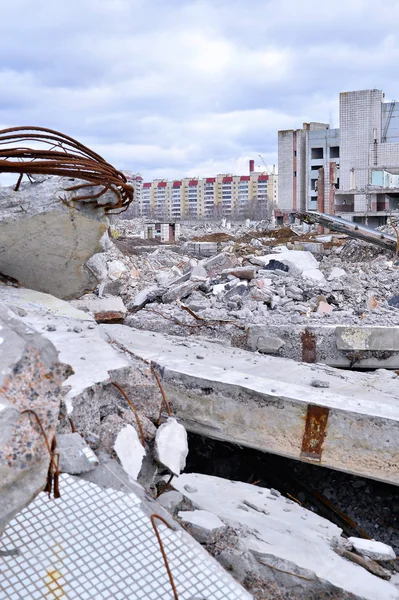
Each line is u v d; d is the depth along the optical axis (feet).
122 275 48.60
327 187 173.78
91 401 12.86
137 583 8.52
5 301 20.18
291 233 127.34
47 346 7.78
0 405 7.10
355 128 165.78
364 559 12.94
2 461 6.89
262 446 18.74
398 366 28.07
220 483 16.81
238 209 365.81
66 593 8.19
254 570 11.31
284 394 18.43
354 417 17.26
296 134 185.26
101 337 17.49
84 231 20.75
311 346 28.55
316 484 21.15
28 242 20.90
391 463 16.88
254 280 39.45
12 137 17.42
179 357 22.98
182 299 38.55
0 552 8.66
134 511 9.86
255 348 29.32
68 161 17.58
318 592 11.16
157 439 13.10
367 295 37.96
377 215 116.57
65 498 9.89
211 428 19.54
